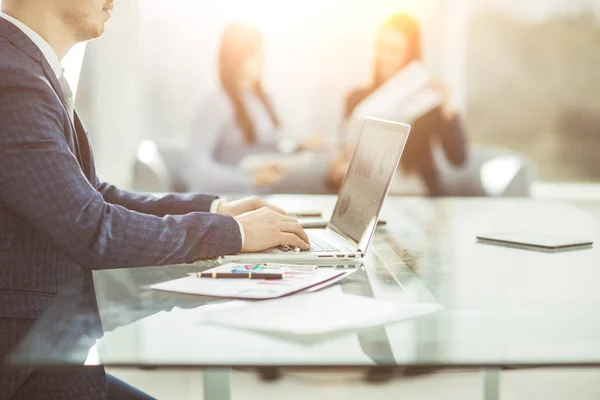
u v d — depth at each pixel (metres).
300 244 1.45
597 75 5.49
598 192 5.48
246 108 4.31
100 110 5.25
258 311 1.04
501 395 2.63
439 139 3.88
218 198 1.71
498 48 5.48
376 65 3.98
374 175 1.55
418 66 3.96
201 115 4.29
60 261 1.28
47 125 1.25
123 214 1.32
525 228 1.79
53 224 1.24
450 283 1.22
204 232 1.36
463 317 1.02
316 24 5.41
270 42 5.41
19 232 1.26
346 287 1.18
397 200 2.32
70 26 1.42
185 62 5.38
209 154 4.26
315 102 5.48
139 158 4.04
